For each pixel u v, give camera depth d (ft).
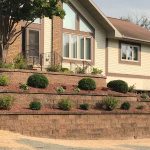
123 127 87.71
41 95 80.84
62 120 78.23
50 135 76.28
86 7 115.75
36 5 86.38
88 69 112.88
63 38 111.34
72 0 113.39
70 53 112.57
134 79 128.06
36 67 98.07
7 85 81.41
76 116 80.28
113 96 91.56
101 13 115.85
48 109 79.10
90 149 65.31
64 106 80.43
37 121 74.90
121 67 124.67
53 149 61.72
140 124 90.99
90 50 116.98
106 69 120.78
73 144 70.23
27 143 64.44
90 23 117.39
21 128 72.84
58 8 87.86
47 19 107.86
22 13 88.58
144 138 90.84
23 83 84.33
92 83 91.50
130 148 71.20
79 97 85.97
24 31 102.68
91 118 82.58
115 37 119.85
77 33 114.42
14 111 72.79
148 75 132.36
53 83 91.86
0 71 83.97
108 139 84.58
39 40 105.70
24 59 95.86
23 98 78.59
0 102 72.95
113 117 86.28
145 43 130.72
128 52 127.24
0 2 88.22
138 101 95.71
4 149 58.08
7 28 90.17
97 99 88.48
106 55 120.88
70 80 94.89
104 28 119.96
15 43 100.12
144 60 131.54
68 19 112.88
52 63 102.99
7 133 69.62
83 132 81.05
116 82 96.17
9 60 97.96
